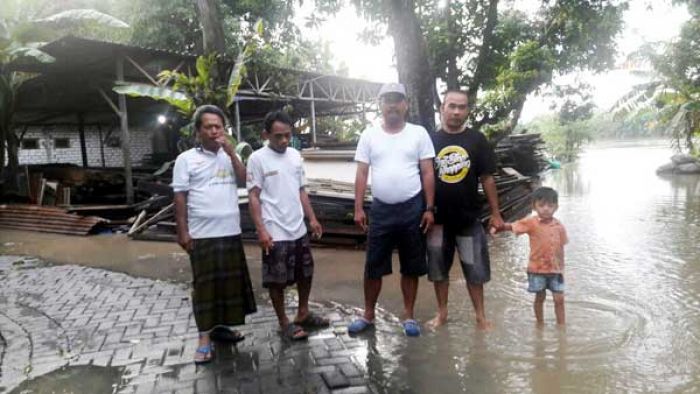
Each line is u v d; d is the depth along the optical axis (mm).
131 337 3742
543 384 2896
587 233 7578
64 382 3021
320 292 4895
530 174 18953
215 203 3281
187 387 2934
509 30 12469
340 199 6988
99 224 9133
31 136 16438
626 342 3434
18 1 11031
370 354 3361
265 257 3543
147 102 14867
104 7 16828
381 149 3553
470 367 3135
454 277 5312
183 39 17891
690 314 3949
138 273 5918
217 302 3314
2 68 11328
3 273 6059
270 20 17047
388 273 3713
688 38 15688
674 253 6066
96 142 17859
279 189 3496
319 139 17875
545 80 12109
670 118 16938
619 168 22328
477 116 12336
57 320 4180
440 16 12211
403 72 8742
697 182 14648
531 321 3896
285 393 2848
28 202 11086
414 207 3543
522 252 6531
